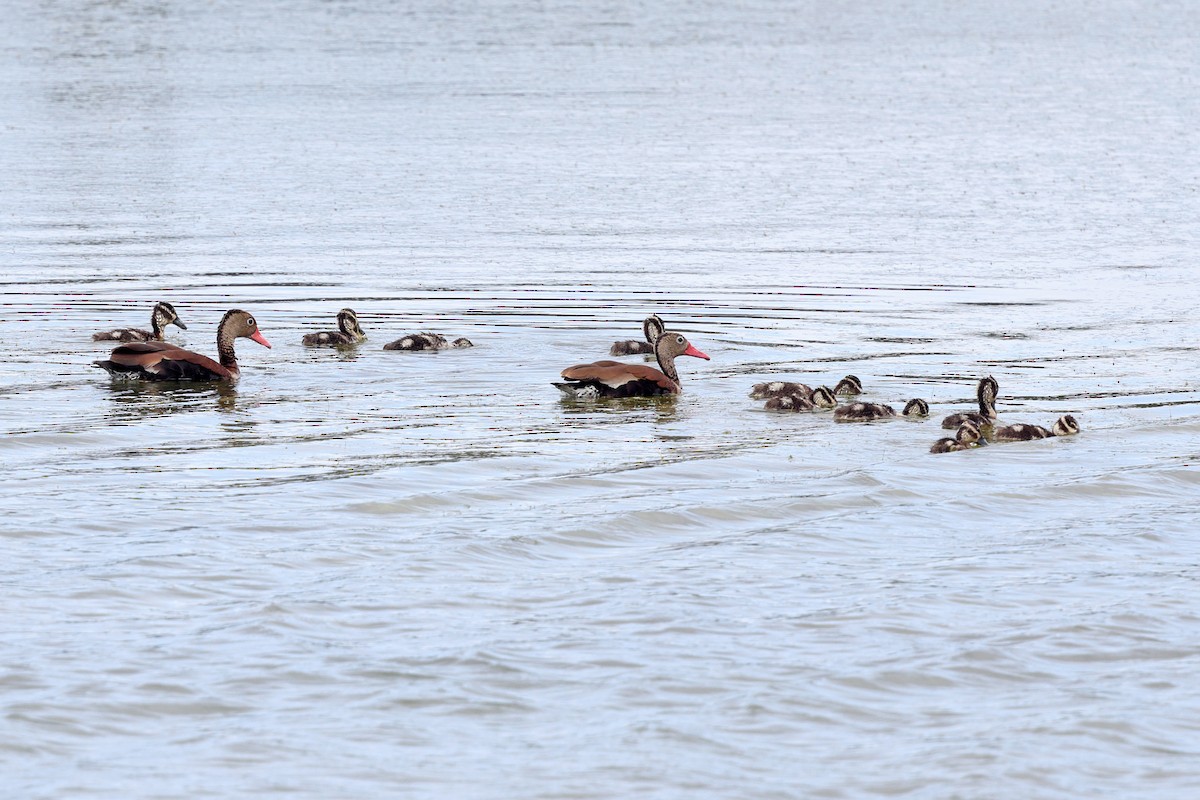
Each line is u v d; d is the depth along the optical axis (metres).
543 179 97.06
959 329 54.56
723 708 22.33
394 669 23.48
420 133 119.75
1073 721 22.03
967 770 20.55
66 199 88.25
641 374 43.59
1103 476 35.00
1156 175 98.31
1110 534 30.81
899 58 191.25
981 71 175.88
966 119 131.62
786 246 73.88
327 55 184.75
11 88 148.25
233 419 40.16
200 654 23.89
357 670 23.42
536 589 27.11
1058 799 19.86
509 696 22.64
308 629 24.98
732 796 19.83
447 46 197.25
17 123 124.19
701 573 28.12
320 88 151.50
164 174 98.69
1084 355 49.88
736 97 147.75
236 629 24.89
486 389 44.66
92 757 20.61
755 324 55.62
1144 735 21.67
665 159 106.62
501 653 24.11
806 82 162.62
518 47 197.38
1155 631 25.42
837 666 23.83
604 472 35.03
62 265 67.50
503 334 53.47
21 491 32.69
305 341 51.22
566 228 79.31
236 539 29.48
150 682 22.86
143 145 112.31
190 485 33.47
